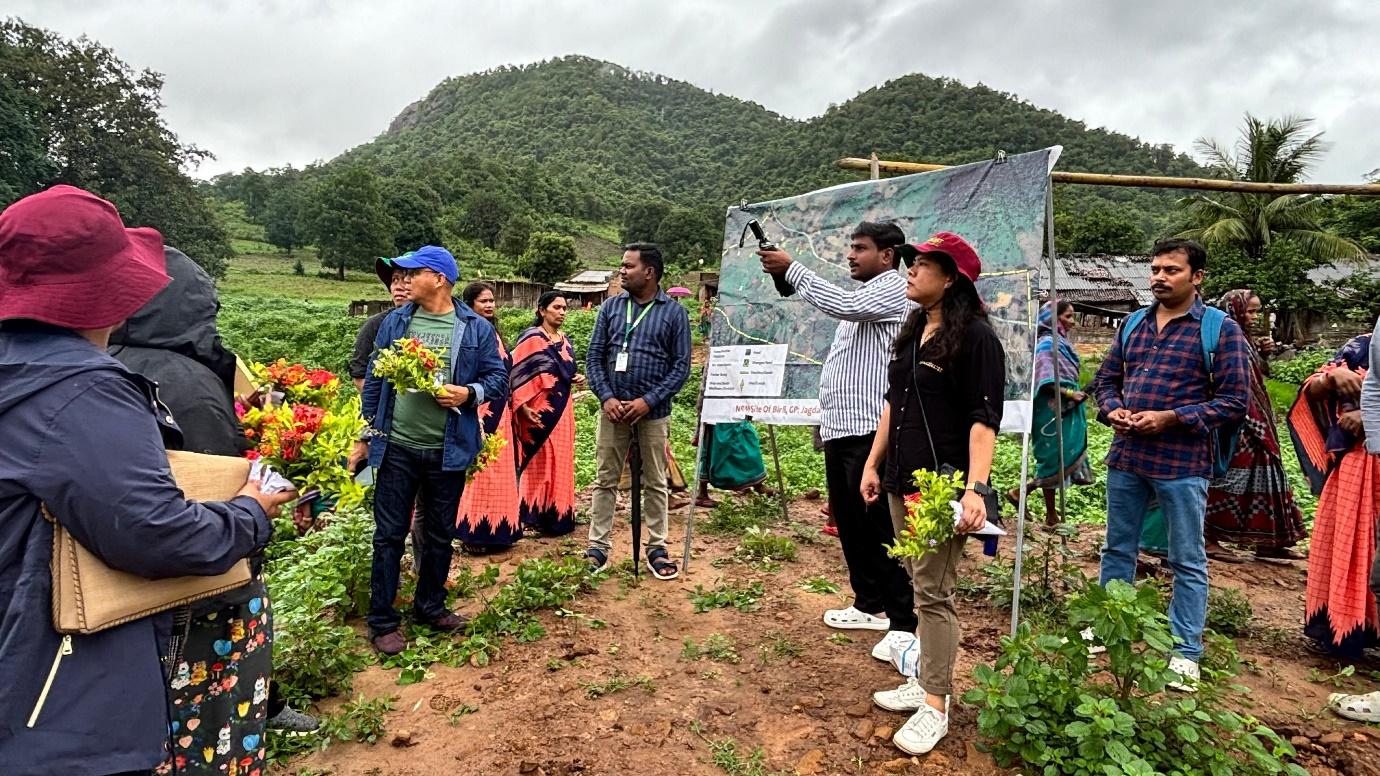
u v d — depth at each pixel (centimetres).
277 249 8144
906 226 457
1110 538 385
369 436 386
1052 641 279
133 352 212
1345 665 379
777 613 434
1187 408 345
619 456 504
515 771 286
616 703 334
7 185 3916
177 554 162
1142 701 282
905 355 310
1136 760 245
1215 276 2417
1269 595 486
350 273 7169
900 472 306
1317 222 2659
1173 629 352
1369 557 362
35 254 156
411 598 436
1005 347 394
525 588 436
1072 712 285
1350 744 304
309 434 225
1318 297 2316
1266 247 2489
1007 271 399
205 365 229
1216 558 554
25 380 154
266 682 231
